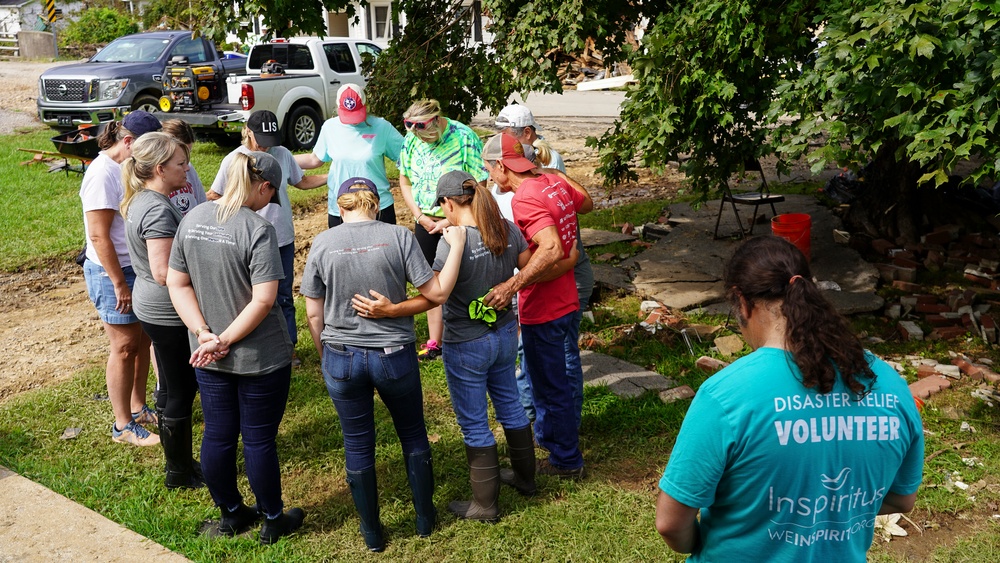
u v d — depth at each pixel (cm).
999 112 391
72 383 557
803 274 197
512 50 628
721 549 203
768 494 191
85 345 645
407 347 364
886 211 803
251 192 360
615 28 668
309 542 386
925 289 693
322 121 1484
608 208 996
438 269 368
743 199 812
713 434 189
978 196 837
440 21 757
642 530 388
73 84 1452
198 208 362
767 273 194
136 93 1470
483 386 390
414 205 575
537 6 605
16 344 646
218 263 351
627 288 712
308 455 467
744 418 187
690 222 896
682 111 577
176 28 2200
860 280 695
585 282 462
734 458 190
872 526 201
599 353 594
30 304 743
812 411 186
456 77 749
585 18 588
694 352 590
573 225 407
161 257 380
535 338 411
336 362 355
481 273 373
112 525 393
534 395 431
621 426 488
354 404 362
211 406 370
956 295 667
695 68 561
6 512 401
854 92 441
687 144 618
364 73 789
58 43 3331
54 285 795
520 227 398
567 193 408
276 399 369
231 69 1633
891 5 411
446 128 556
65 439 483
